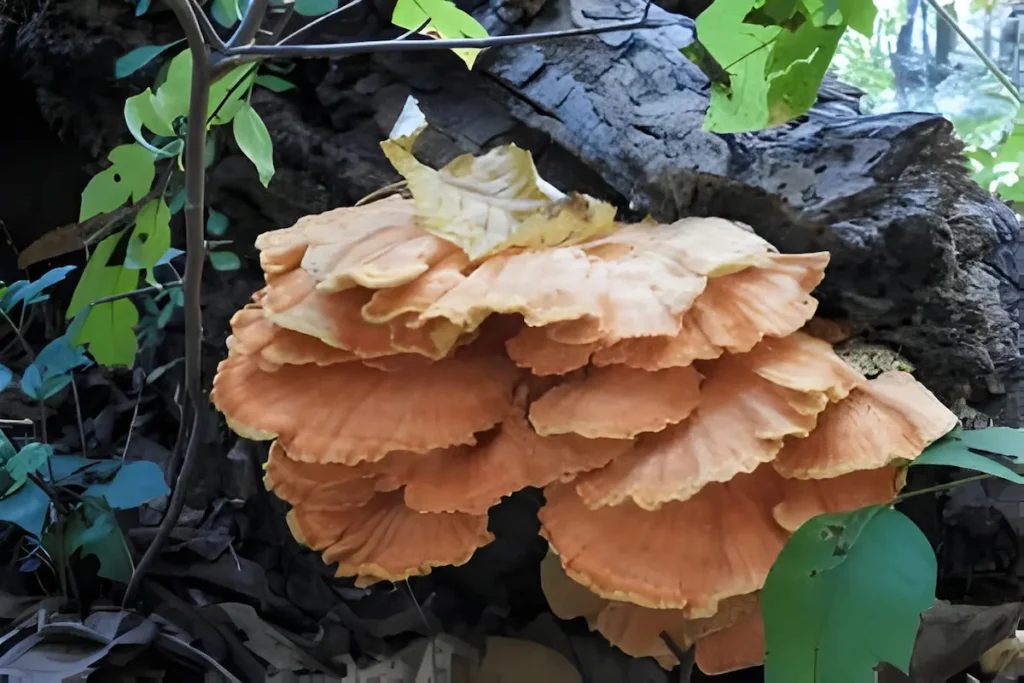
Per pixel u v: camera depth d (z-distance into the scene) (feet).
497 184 3.05
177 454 3.77
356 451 2.91
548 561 3.49
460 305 2.80
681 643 3.21
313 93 3.86
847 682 2.72
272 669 3.77
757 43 2.97
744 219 3.24
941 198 3.18
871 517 2.79
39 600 3.81
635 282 2.90
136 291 3.62
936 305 3.23
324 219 3.13
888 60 3.51
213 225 3.90
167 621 3.78
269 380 3.04
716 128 3.09
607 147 3.36
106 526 3.67
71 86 4.13
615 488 2.89
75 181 4.63
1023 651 3.62
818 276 2.97
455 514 3.14
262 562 3.92
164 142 3.87
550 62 3.50
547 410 2.91
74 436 4.36
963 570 3.37
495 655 3.74
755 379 2.94
